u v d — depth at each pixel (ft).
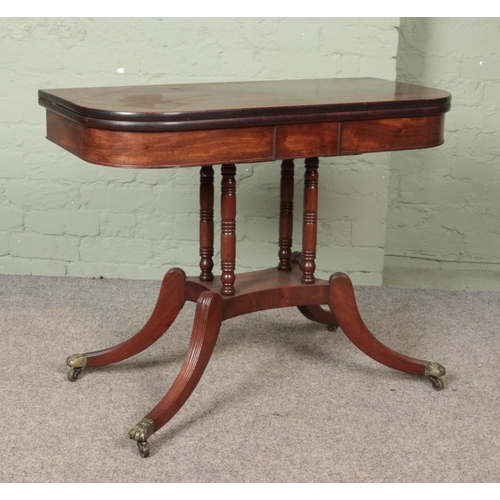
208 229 7.93
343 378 8.13
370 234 10.85
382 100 7.05
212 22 10.29
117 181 10.77
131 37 10.36
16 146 10.71
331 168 10.61
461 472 6.48
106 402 7.55
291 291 7.82
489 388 7.95
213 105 6.57
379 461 6.62
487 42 11.25
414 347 8.93
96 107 6.24
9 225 11.00
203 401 7.58
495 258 12.00
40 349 8.70
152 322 8.09
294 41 10.34
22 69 10.46
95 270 11.12
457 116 11.51
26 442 6.81
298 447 6.81
